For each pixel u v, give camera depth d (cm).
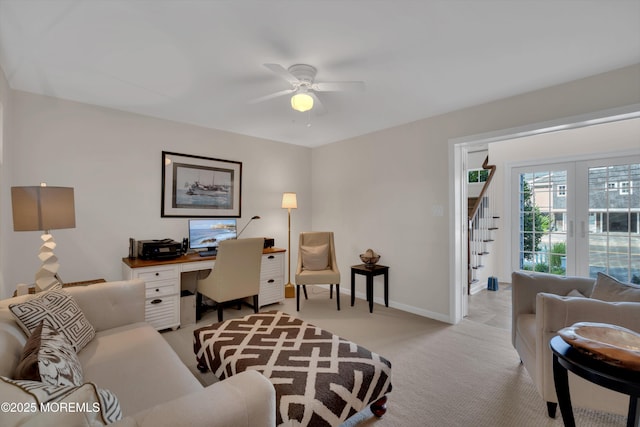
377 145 402
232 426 87
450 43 195
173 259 314
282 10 162
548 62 220
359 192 427
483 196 471
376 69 229
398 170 377
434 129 340
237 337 197
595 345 110
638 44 196
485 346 267
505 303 396
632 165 361
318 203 494
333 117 346
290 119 352
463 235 340
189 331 301
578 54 209
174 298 304
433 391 200
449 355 250
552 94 259
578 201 405
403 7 161
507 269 487
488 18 170
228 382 100
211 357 188
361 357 172
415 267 359
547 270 439
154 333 200
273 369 157
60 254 288
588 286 214
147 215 338
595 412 178
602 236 383
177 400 90
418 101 295
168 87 262
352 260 438
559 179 426
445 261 331
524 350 203
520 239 473
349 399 147
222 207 400
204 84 256
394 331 301
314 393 139
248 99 289
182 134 364
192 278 372
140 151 333
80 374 129
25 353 114
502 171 489
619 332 124
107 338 188
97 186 307
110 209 314
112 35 186
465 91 271
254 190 435
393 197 383
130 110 321
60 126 287
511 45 198
